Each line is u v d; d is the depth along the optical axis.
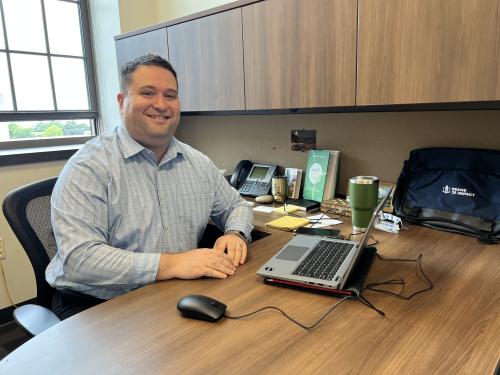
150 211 1.29
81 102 2.79
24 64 2.48
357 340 0.74
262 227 1.49
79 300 1.20
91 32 2.74
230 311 0.87
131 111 1.26
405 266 1.07
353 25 1.30
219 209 1.53
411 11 1.17
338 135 1.78
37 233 1.21
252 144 2.13
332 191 1.74
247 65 1.65
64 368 0.68
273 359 0.69
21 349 0.74
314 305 0.88
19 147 2.49
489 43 1.05
